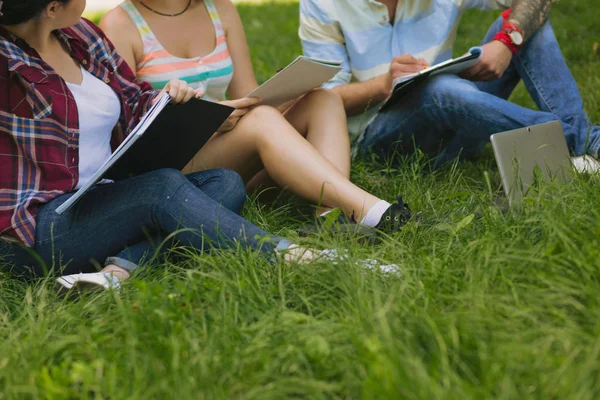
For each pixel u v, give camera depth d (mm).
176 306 2268
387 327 1939
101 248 2643
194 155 2930
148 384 1944
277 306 2311
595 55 5625
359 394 1841
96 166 2762
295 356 1996
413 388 1770
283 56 6629
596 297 2094
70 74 2750
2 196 2582
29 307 2377
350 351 2012
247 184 3344
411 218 2830
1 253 2703
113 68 2938
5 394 1923
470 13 7664
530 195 2945
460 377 1901
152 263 2678
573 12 7238
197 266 2598
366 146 3816
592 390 1765
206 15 3467
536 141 3209
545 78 3666
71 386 1980
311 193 2889
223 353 2035
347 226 2666
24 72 2555
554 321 2047
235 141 3023
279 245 2609
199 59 3398
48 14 2594
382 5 3725
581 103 3639
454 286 2283
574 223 2510
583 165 3250
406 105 3572
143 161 2812
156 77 3338
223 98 3520
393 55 3762
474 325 2021
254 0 10945
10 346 2150
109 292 2406
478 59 3414
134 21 3336
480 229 2725
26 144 2584
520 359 1885
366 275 2363
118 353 2066
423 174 3629
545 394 1757
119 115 2887
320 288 2400
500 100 3328
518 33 3533
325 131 3160
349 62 3844
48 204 2631
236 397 1903
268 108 3023
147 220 2625
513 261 2344
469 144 3658
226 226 2609
